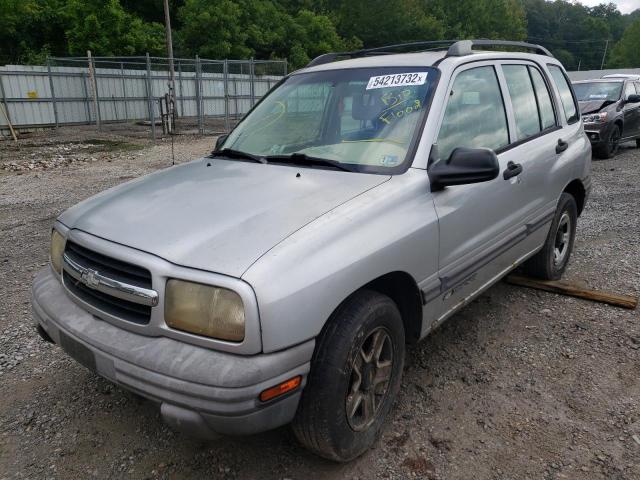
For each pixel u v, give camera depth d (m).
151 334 2.25
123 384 2.26
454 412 3.05
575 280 4.88
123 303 2.37
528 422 2.96
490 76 3.68
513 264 3.92
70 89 20.66
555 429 2.90
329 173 2.95
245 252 2.21
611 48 107.44
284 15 42.97
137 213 2.66
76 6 30.84
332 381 2.33
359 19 55.66
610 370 3.45
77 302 2.58
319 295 2.22
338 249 2.35
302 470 2.64
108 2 31.19
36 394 3.25
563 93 4.80
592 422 2.95
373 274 2.46
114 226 2.57
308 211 2.49
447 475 2.59
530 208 3.93
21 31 33.59
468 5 65.94
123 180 10.23
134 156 13.60
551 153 4.17
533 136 4.08
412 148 2.95
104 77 21.39
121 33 31.58
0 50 33.22
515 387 3.28
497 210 3.46
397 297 2.91
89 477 2.60
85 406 3.13
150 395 2.17
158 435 2.89
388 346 2.72
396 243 2.58
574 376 3.39
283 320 2.11
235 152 3.50
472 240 3.24
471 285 3.37
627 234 6.27
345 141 3.19
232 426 2.09
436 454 2.73
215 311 2.11
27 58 32.06
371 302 2.52
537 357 3.62
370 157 3.02
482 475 2.59
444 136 3.12
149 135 18.73
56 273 2.87
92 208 2.89
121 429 2.94
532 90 4.23
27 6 33.28
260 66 24.48
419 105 3.12
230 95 24.09
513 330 4.01
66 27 33.59
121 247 2.38
